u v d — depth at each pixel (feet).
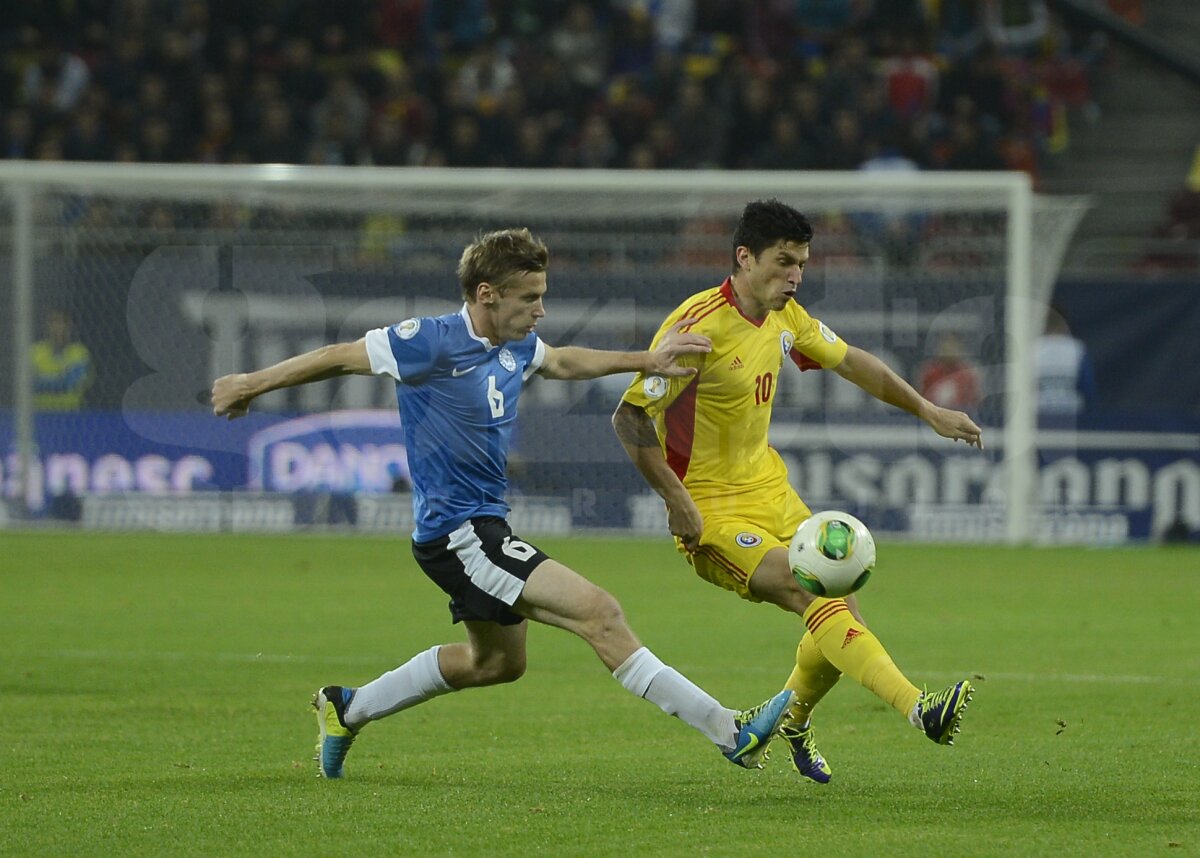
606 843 55.98
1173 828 58.49
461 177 197.16
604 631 62.54
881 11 272.72
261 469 203.72
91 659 107.55
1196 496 197.57
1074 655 111.14
